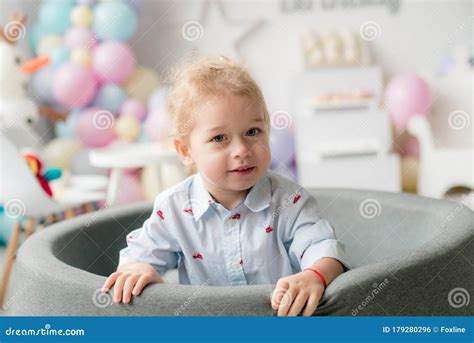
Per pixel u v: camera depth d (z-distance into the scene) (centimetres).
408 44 367
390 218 142
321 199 155
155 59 378
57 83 315
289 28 374
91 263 133
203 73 105
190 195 115
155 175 284
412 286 91
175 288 87
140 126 324
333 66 352
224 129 101
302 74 349
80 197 228
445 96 349
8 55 265
